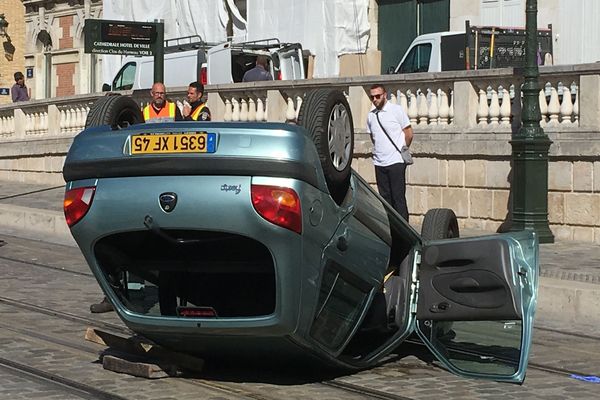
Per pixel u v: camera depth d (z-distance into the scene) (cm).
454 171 2027
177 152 871
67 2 4762
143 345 1011
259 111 2489
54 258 1845
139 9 4094
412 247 1056
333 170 905
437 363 1063
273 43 3469
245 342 924
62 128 3111
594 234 1825
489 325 1088
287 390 951
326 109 903
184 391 944
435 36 2686
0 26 5006
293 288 876
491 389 962
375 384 977
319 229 889
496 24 3069
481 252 1020
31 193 2545
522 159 1792
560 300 1345
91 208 907
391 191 1741
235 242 915
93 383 970
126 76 3350
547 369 1052
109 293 943
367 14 3394
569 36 2895
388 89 2172
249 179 859
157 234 892
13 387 955
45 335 1194
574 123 1873
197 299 962
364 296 990
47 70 4956
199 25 3838
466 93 2022
